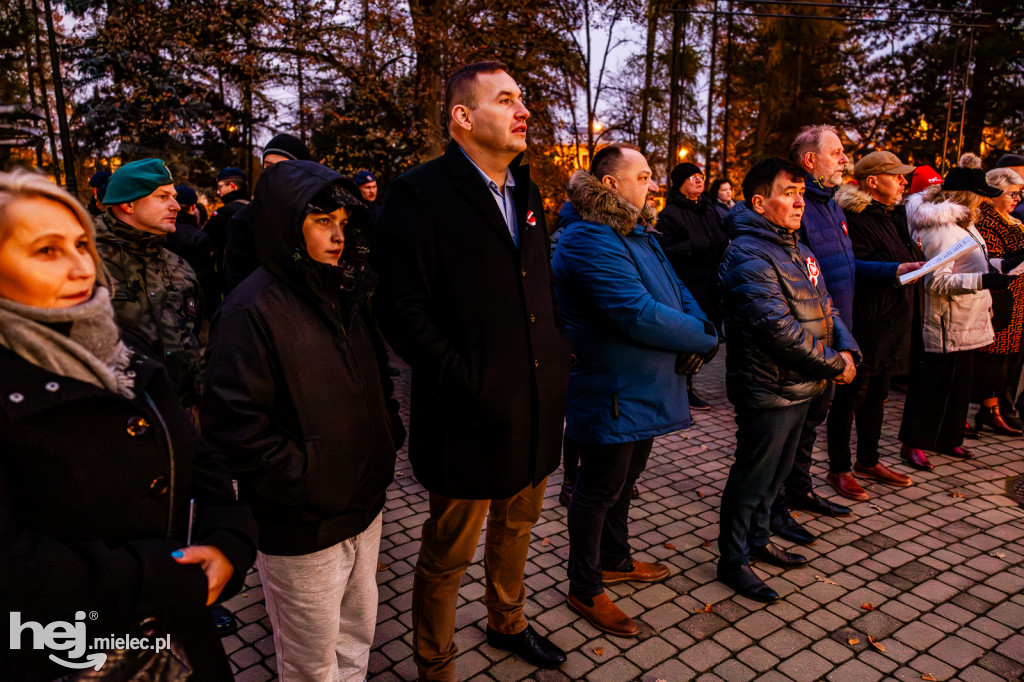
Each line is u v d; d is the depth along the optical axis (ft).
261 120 45.24
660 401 8.73
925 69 68.64
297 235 5.26
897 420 18.06
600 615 8.91
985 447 16.10
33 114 29.81
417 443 7.16
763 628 9.00
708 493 13.43
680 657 8.39
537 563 10.66
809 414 12.00
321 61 41.22
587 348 8.77
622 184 8.76
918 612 9.39
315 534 5.62
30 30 51.72
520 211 7.07
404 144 42.19
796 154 11.93
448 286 6.64
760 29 64.03
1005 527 11.93
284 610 5.86
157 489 3.68
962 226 14.42
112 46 40.27
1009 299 14.85
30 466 3.25
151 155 44.24
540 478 7.22
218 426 5.16
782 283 9.30
